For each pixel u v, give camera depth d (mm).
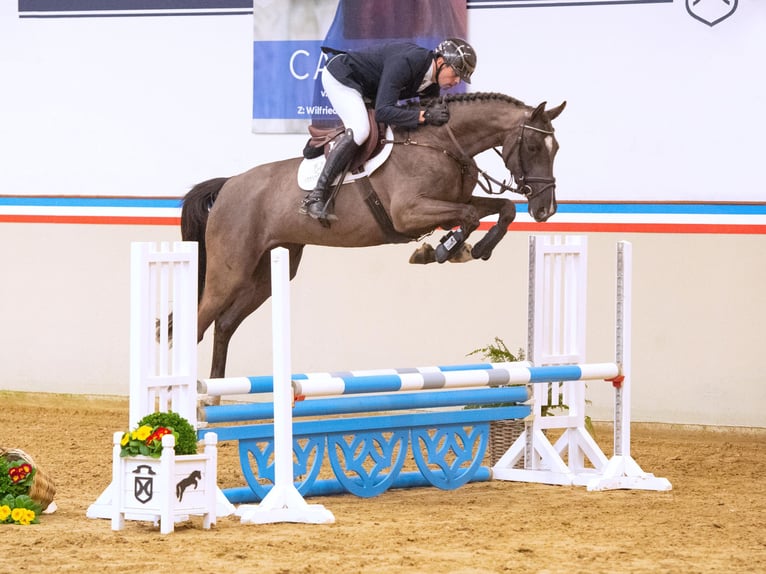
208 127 15148
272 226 10320
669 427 13523
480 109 9719
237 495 8781
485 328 14234
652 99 13586
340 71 9828
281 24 14836
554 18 13875
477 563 6750
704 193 13430
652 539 7527
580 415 10430
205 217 10742
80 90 15633
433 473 9602
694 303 13461
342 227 9977
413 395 9320
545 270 10172
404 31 14375
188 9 15172
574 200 13867
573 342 10320
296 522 8117
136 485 7746
